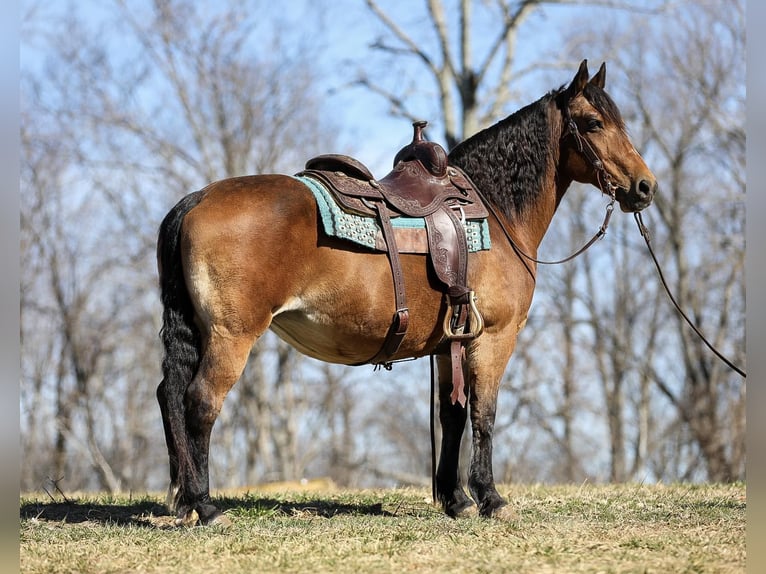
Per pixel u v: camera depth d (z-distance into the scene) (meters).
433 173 8.05
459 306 7.80
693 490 10.78
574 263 34.34
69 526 8.00
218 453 32.88
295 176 7.69
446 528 7.50
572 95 8.65
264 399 28.39
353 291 7.37
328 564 6.14
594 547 6.69
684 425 31.53
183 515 7.28
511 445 33.50
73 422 31.58
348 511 9.05
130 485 31.92
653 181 8.50
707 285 31.48
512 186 8.57
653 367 34.28
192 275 7.04
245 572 5.95
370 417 38.78
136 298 31.16
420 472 39.12
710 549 6.61
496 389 8.11
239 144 28.14
